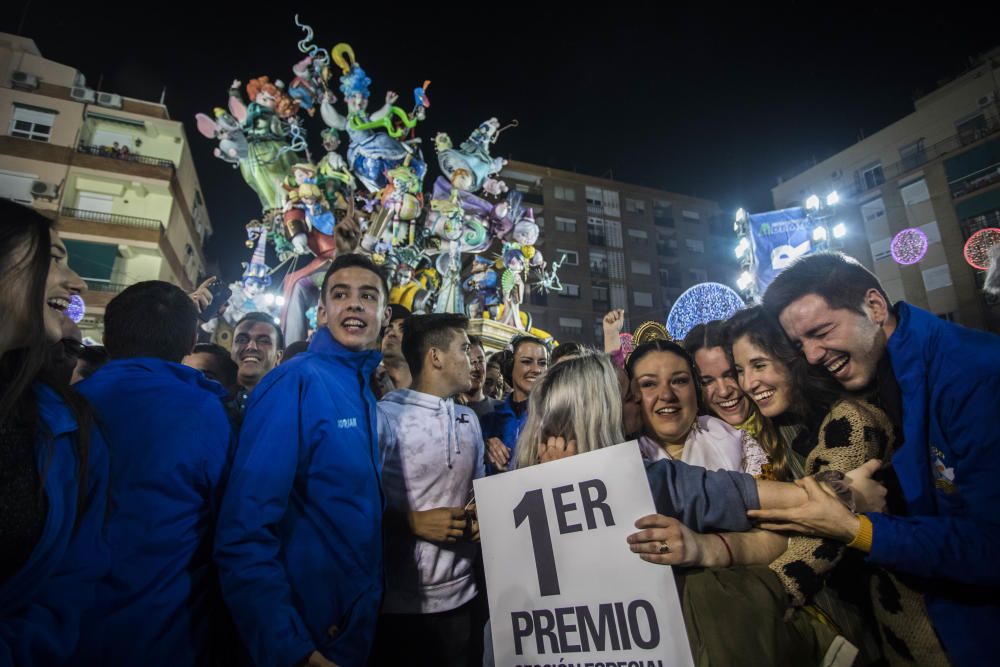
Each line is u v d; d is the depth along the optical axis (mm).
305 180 13070
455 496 2969
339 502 2316
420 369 3186
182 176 29500
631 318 42812
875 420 2096
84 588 1596
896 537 1727
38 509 1452
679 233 47031
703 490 1910
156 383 2172
